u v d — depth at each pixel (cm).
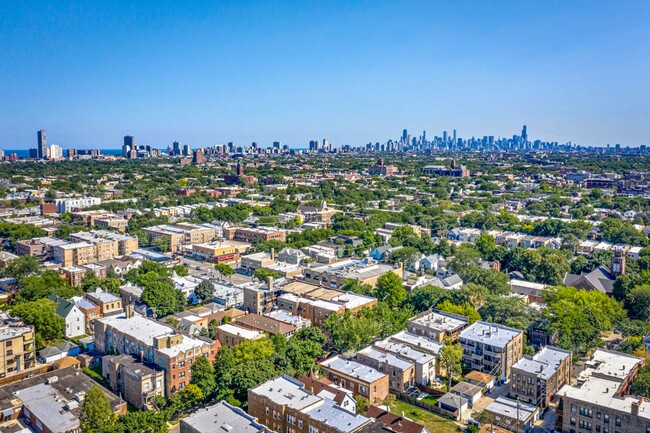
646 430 11038
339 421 10988
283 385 12631
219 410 11481
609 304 18525
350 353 16388
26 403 12431
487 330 16300
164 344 14138
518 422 12156
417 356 14975
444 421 12950
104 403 11556
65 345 16612
